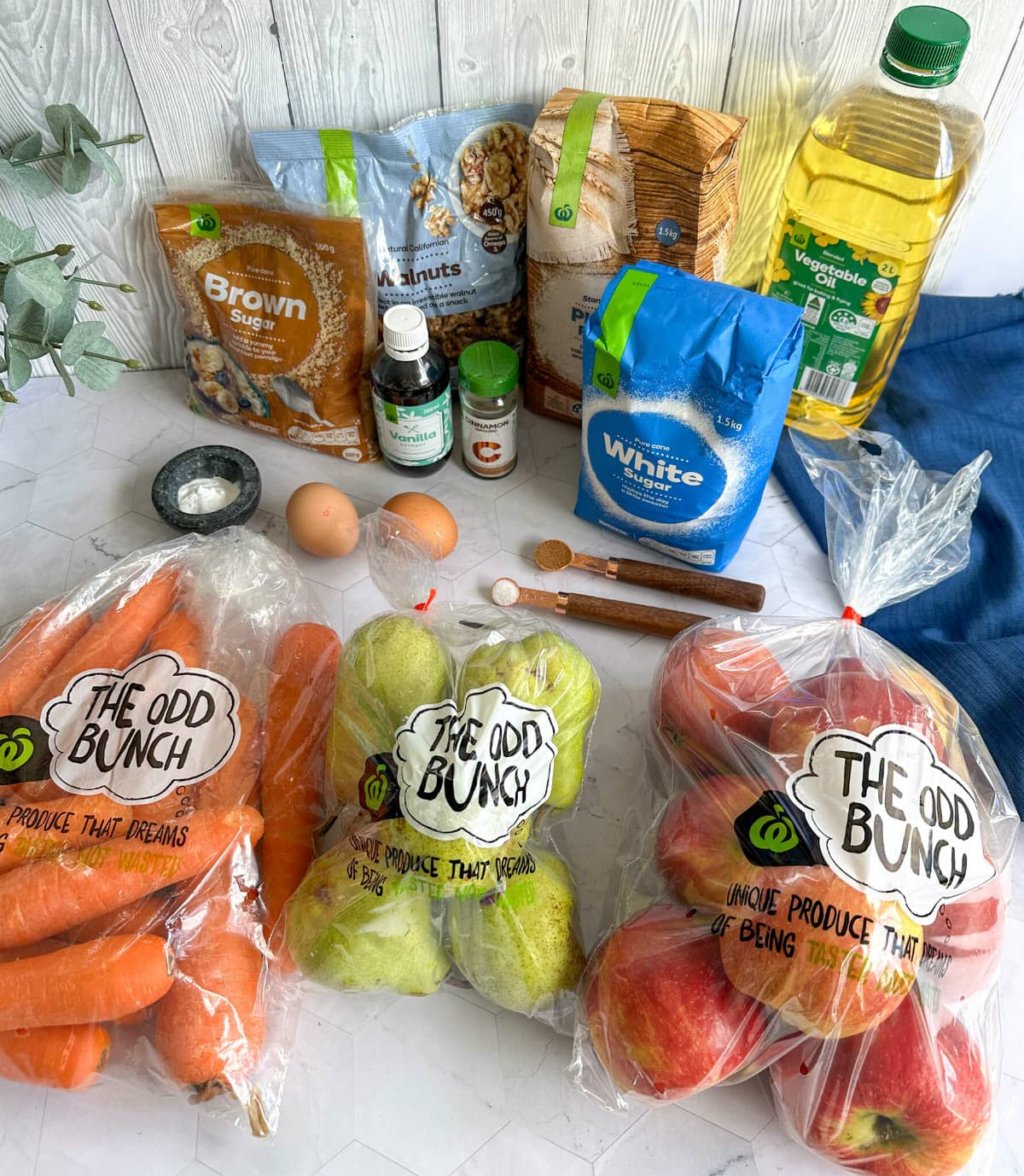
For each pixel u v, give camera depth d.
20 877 0.56
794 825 0.53
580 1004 0.58
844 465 0.86
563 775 0.61
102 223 0.83
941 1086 0.50
